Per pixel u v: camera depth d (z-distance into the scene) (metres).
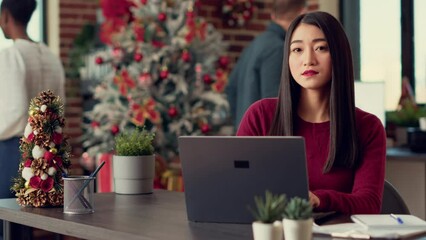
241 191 2.31
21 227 2.92
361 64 6.98
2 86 4.22
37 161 2.78
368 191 2.58
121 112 5.75
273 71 4.95
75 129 6.82
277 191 2.27
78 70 6.82
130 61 5.84
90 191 2.62
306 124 2.74
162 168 4.88
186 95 5.77
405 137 6.12
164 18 5.77
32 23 7.00
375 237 2.10
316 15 2.63
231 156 2.30
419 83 6.69
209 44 5.89
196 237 2.12
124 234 2.21
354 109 2.67
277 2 4.94
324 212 2.48
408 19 6.70
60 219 2.49
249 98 5.05
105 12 5.82
